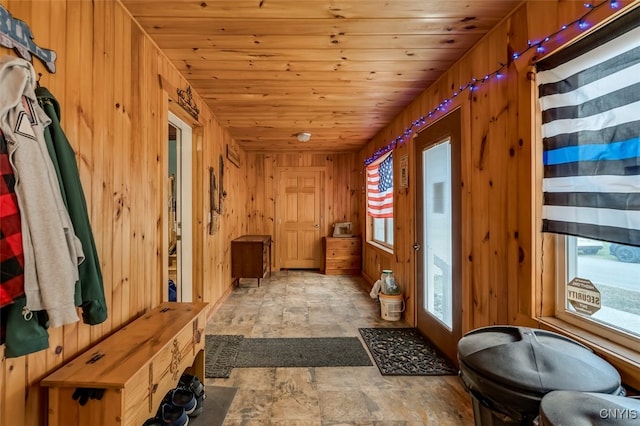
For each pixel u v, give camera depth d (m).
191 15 1.84
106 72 1.62
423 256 3.01
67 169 1.17
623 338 1.26
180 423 1.61
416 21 1.90
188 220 3.19
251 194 6.23
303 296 4.40
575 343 1.16
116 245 1.68
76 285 1.16
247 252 4.80
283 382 2.19
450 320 2.56
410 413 1.87
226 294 4.38
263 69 2.56
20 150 0.97
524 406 0.96
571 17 1.38
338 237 5.92
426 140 2.95
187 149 3.21
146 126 2.03
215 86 2.89
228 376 2.26
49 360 1.22
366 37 2.09
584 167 1.35
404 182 3.51
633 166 1.16
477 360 1.09
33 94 1.05
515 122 1.75
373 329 3.17
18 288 0.94
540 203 1.60
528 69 1.63
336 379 2.24
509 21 1.82
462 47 2.22
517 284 1.72
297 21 1.91
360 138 5.07
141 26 1.95
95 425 1.12
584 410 0.80
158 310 1.95
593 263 1.42
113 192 1.67
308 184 6.29
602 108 1.27
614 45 1.22
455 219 2.43
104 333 1.57
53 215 1.03
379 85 2.89
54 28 1.28
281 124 4.20
